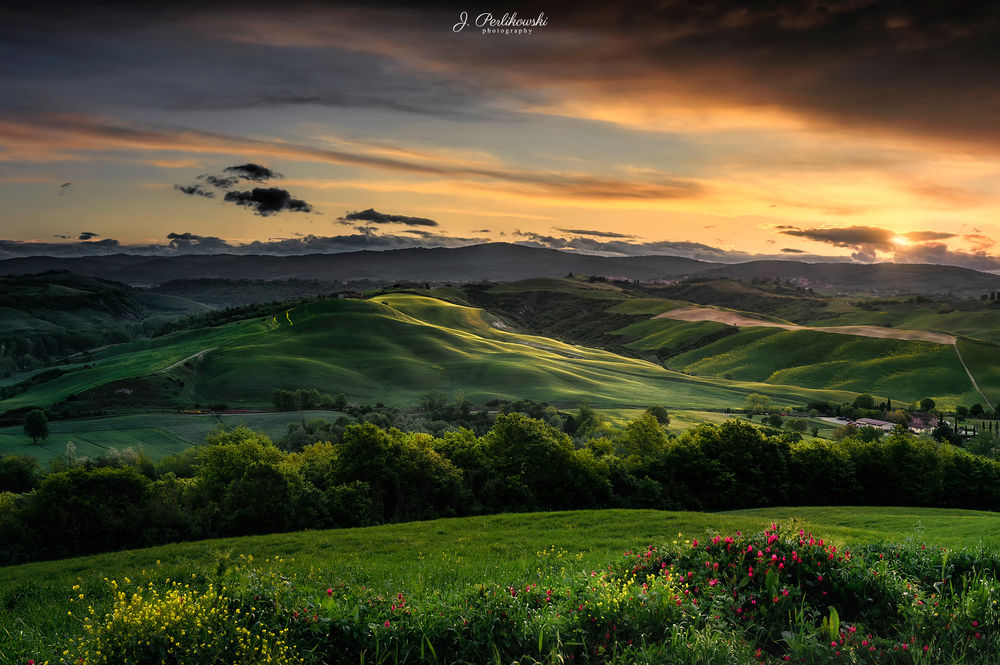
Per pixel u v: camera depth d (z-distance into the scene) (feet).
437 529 107.24
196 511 150.00
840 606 35.01
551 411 534.78
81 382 650.43
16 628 45.55
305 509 150.10
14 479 292.81
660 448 233.76
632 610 32.09
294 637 30.01
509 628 30.68
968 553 40.88
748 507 191.72
